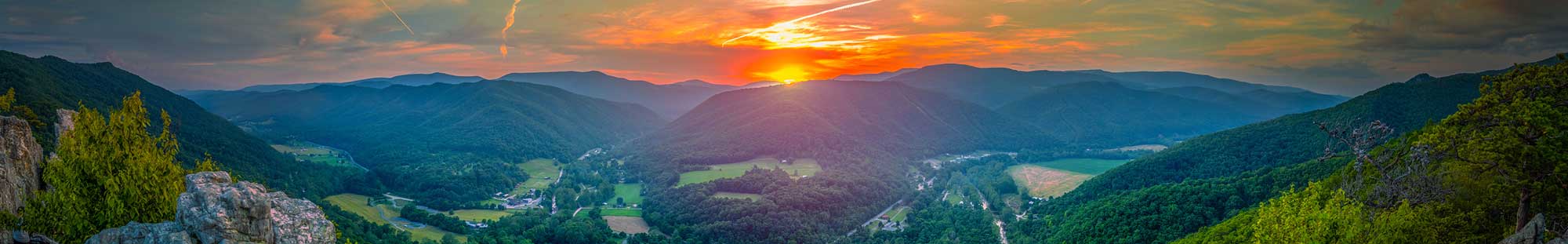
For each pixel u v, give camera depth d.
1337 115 190.00
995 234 169.50
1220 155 193.88
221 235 31.75
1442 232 49.97
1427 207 51.03
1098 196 181.00
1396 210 49.41
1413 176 55.31
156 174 45.00
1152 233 116.50
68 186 42.12
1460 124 57.00
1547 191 49.25
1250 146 193.50
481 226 197.12
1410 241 47.12
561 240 179.75
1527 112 50.56
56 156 50.03
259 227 32.94
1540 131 50.00
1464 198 53.66
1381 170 57.59
